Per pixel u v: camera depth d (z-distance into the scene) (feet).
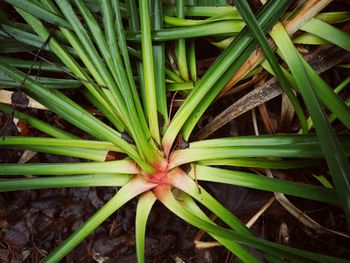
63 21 1.53
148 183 1.61
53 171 1.57
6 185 1.50
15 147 1.67
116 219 1.99
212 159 1.66
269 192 1.95
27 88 1.60
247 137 1.55
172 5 1.76
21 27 1.69
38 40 1.62
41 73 1.83
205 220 1.64
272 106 2.02
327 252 1.89
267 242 1.26
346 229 1.89
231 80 1.70
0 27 1.59
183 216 1.54
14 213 2.02
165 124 1.66
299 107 1.54
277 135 1.51
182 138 1.62
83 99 2.00
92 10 1.71
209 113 2.02
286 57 1.50
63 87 1.66
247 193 1.96
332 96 1.46
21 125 2.03
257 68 1.76
